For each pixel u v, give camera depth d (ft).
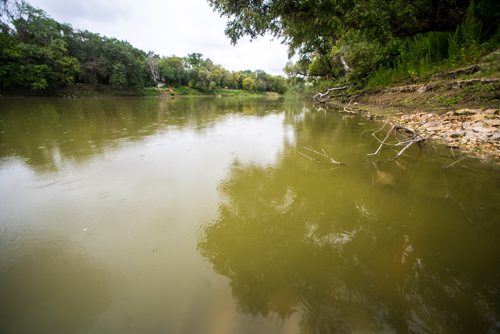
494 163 10.27
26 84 71.92
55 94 80.28
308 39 28.37
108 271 4.83
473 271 4.66
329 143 14.96
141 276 4.70
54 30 93.04
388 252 5.29
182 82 193.67
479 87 17.35
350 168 10.52
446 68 24.49
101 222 6.51
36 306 4.08
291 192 8.36
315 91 85.35
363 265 4.91
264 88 255.29
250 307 4.00
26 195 7.95
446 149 12.46
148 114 31.68
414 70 29.09
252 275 4.70
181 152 12.93
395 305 3.99
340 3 21.71
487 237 5.72
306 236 5.95
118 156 12.09
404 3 23.54
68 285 4.50
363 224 6.41
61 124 21.54
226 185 8.94
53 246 5.57
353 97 40.55
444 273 4.62
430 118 17.89
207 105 55.88
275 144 14.85
